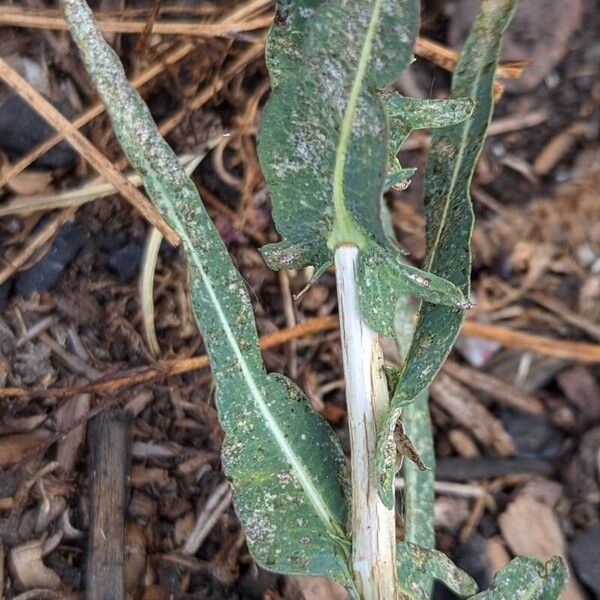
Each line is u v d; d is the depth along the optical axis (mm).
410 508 235
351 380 167
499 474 294
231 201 289
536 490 292
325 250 163
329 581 262
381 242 153
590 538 282
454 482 293
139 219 276
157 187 161
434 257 175
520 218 307
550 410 301
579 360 302
